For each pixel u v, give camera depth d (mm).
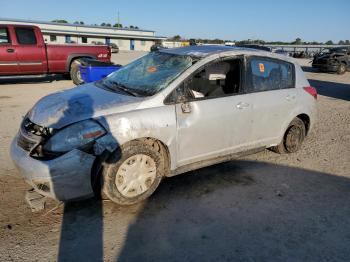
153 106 3523
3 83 11578
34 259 2734
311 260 2877
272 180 4367
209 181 4246
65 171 3094
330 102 10258
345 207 3764
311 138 6262
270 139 4754
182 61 4012
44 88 10750
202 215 3467
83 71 9297
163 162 3699
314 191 4121
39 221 3232
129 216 3385
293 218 3492
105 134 3217
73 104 3508
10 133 5789
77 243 2947
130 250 2889
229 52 4172
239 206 3680
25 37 10594
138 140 3453
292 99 4820
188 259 2811
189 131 3740
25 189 3818
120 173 3381
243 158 5078
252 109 4305
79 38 55344
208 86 4223
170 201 3711
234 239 3104
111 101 3523
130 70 4414
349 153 5512
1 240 2936
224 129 4066
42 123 3293
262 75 4492
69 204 3543
